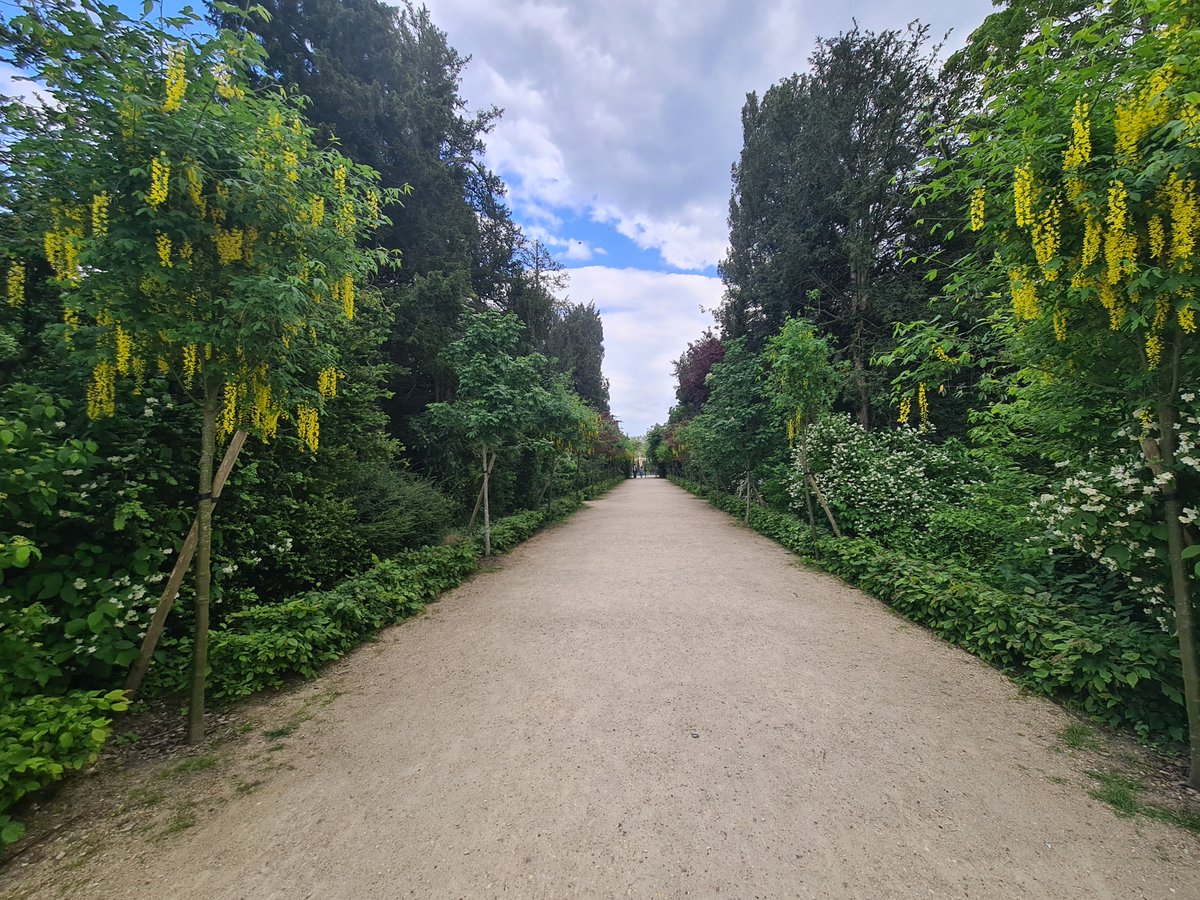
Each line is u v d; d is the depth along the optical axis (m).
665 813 2.13
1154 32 2.19
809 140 11.54
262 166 2.69
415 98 11.07
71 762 2.11
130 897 1.74
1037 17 3.96
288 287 2.57
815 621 4.61
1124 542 2.81
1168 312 2.19
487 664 3.82
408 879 1.80
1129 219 2.02
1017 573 4.34
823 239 12.03
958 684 3.32
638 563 7.39
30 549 2.26
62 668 2.87
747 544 8.93
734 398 11.21
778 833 2.00
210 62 2.65
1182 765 2.43
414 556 6.20
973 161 2.54
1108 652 2.95
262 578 4.72
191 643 3.46
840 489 7.68
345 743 2.76
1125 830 1.99
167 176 2.38
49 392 3.26
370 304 6.38
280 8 9.68
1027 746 2.60
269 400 3.18
